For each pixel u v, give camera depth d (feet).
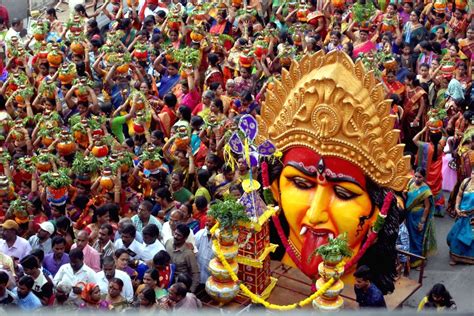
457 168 63.82
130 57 71.20
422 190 57.93
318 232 51.21
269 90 52.37
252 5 86.28
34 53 75.20
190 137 60.39
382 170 50.06
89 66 72.84
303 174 51.29
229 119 62.23
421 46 77.87
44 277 48.26
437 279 58.23
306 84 50.49
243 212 48.34
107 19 92.63
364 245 50.67
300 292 51.65
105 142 59.36
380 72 67.46
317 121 50.24
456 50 79.25
